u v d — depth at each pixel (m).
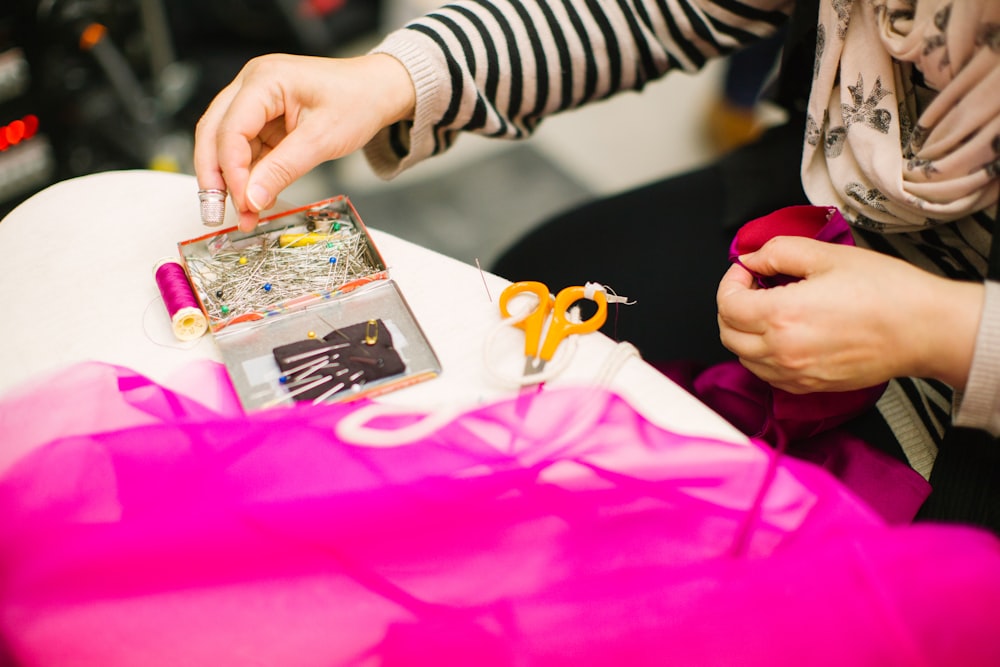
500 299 0.69
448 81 0.82
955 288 0.61
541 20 0.87
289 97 0.73
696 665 0.52
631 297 0.95
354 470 0.59
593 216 1.03
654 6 0.89
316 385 0.62
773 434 0.72
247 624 0.54
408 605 0.54
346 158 1.88
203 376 0.64
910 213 0.71
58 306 0.69
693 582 0.54
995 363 0.59
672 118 2.04
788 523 0.57
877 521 0.58
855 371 0.64
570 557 0.56
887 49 0.69
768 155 0.96
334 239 0.73
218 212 0.70
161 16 1.56
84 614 0.54
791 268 0.66
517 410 0.62
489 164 1.91
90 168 1.55
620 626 0.53
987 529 0.66
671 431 0.61
